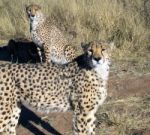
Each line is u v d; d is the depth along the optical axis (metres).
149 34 9.58
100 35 9.62
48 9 11.27
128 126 6.36
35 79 5.68
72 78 5.75
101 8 10.50
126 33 9.58
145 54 8.98
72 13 10.77
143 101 7.10
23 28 10.73
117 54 8.90
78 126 5.83
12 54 9.62
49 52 9.00
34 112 6.98
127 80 7.79
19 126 6.62
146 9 10.56
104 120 6.54
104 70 5.71
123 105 7.00
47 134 6.38
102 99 5.82
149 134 6.17
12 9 11.78
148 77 7.87
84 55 5.80
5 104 5.55
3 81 5.51
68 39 9.55
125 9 10.70
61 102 5.85
